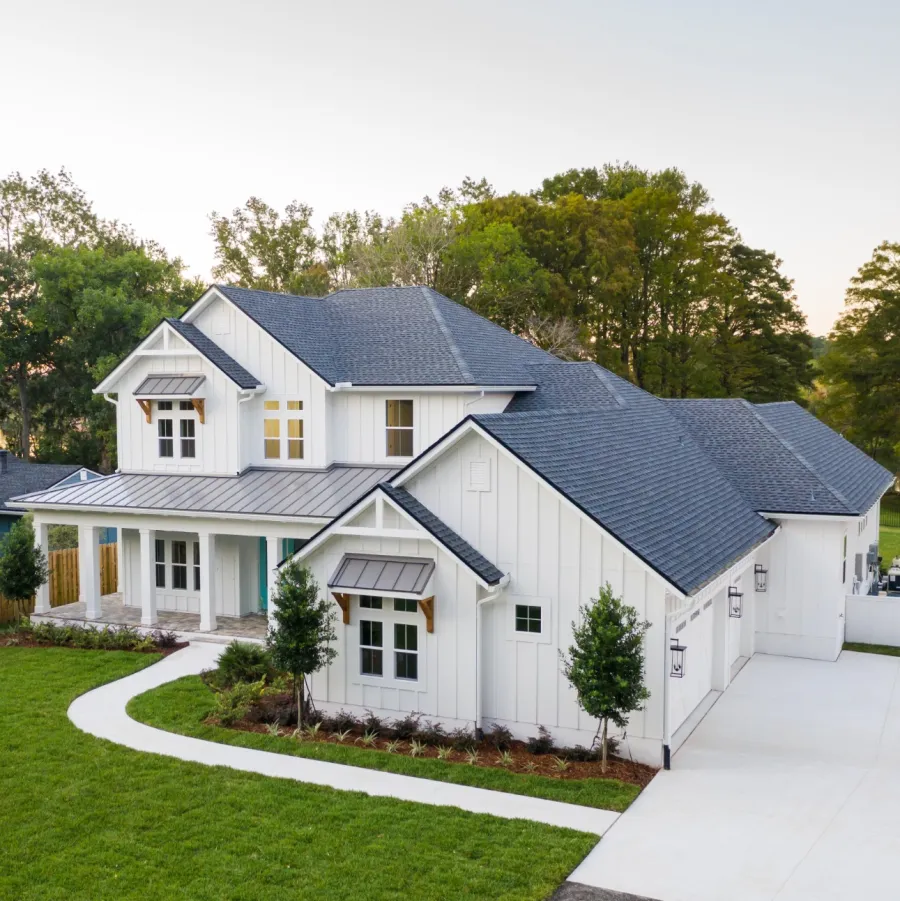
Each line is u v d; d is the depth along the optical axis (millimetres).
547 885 11070
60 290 53156
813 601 22406
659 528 16938
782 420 27797
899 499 59094
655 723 15367
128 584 27859
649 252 60750
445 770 14859
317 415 25344
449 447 16703
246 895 10820
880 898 10945
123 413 27500
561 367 27438
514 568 16359
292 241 67750
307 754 15562
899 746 16344
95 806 13297
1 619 26094
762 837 12609
